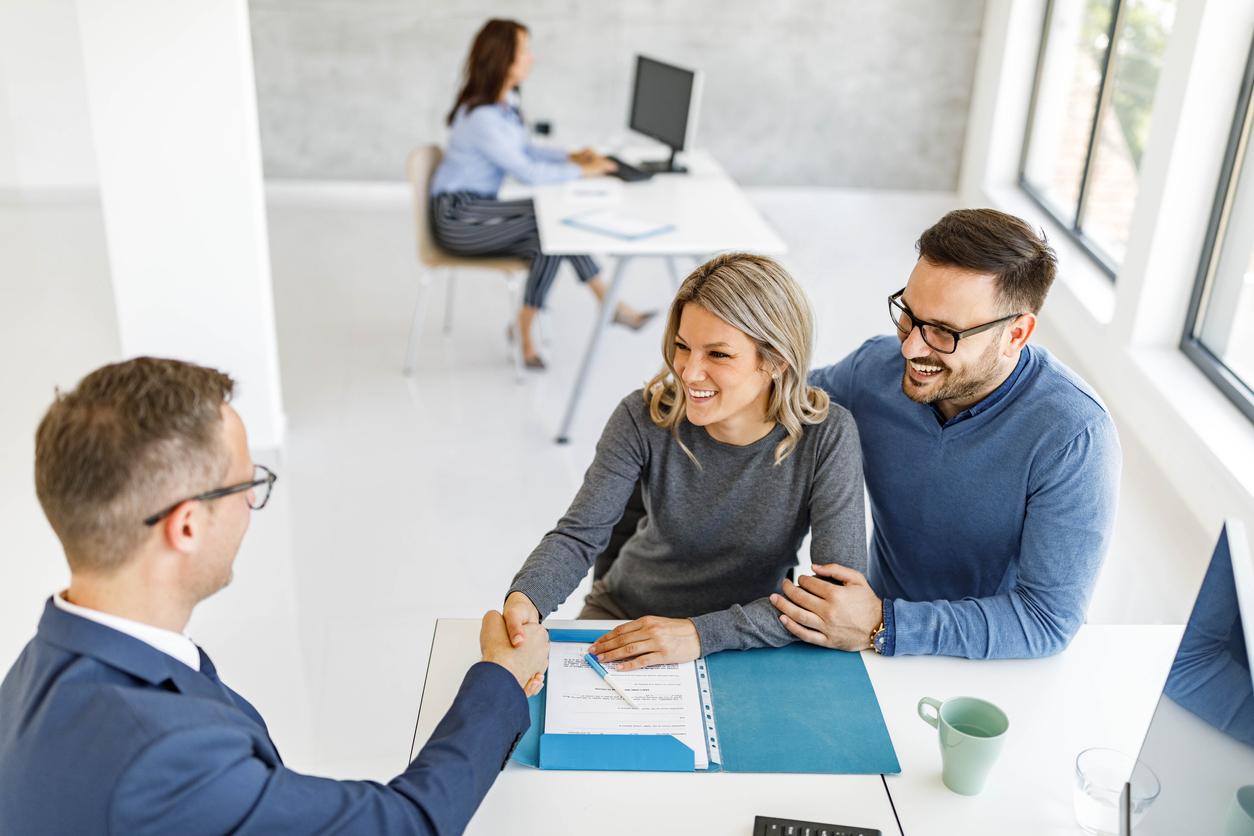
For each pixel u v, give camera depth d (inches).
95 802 40.6
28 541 124.1
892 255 220.7
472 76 166.7
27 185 232.7
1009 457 67.6
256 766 43.5
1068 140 213.9
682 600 73.5
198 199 131.6
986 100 236.8
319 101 237.8
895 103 246.5
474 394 165.0
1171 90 147.5
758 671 63.7
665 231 149.8
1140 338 157.5
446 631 66.7
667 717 59.9
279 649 110.2
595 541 71.0
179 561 44.4
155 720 41.4
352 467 144.2
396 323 189.0
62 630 43.3
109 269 203.6
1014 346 65.1
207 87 127.0
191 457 43.4
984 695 62.5
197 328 137.9
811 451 69.1
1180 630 68.3
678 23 237.0
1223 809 44.8
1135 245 157.2
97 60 124.1
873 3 237.0
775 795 55.5
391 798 46.9
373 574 122.9
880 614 65.0
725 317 62.6
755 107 245.6
